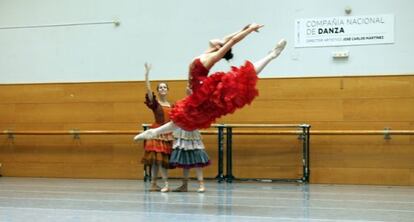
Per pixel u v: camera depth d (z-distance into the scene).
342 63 8.80
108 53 9.70
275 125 8.55
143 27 9.58
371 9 8.72
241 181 8.99
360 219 4.77
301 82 8.93
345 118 8.77
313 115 8.88
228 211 5.28
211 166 9.19
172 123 4.66
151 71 9.51
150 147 7.24
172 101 9.38
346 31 8.80
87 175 9.70
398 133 8.37
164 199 6.35
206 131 9.09
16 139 10.02
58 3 9.93
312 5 8.92
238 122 9.09
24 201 6.14
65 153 9.81
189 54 9.38
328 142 8.80
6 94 10.10
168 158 7.25
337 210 5.39
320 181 8.79
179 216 4.91
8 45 10.09
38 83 9.97
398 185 8.53
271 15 9.07
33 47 10.02
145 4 9.58
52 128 9.88
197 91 4.54
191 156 7.19
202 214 5.04
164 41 9.48
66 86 9.85
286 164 8.91
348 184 8.67
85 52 9.80
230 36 4.75
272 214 5.06
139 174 9.48
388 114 8.63
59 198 6.43
